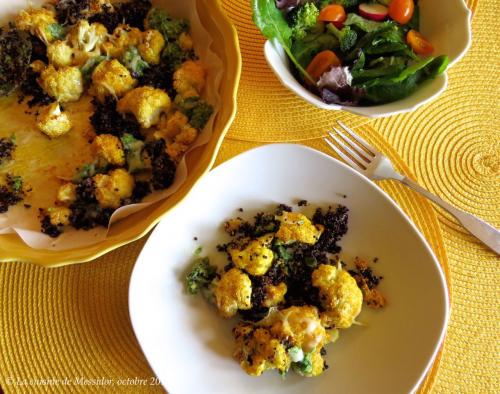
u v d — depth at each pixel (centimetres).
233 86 31
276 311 29
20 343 30
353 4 37
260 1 33
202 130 33
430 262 30
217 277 30
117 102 35
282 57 35
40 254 30
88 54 35
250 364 28
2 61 35
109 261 32
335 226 31
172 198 30
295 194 33
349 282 29
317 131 35
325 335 29
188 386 28
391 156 34
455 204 33
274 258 30
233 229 32
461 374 29
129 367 30
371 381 29
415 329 29
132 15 37
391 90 34
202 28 35
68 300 31
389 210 31
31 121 35
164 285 30
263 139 35
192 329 30
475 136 35
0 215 33
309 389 29
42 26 35
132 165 33
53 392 29
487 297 31
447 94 36
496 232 31
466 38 33
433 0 36
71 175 34
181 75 34
